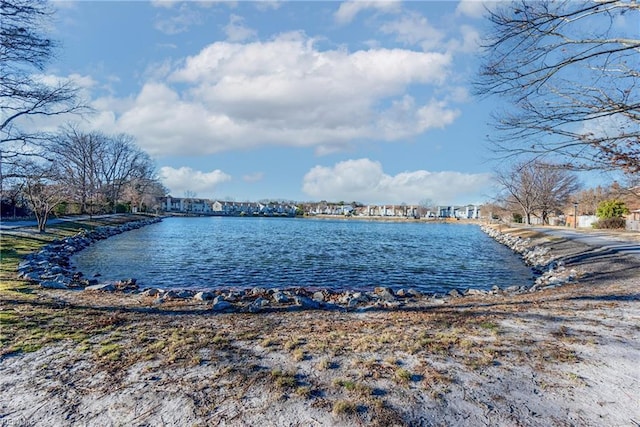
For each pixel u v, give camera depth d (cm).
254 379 423
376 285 1395
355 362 474
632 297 838
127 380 420
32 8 955
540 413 358
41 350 504
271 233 4159
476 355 498
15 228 2402
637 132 541
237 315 749
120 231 3750
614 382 421
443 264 1972
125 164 6122
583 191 5094
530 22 555
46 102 1172
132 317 694
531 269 1848
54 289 957
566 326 626
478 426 336
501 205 6347
